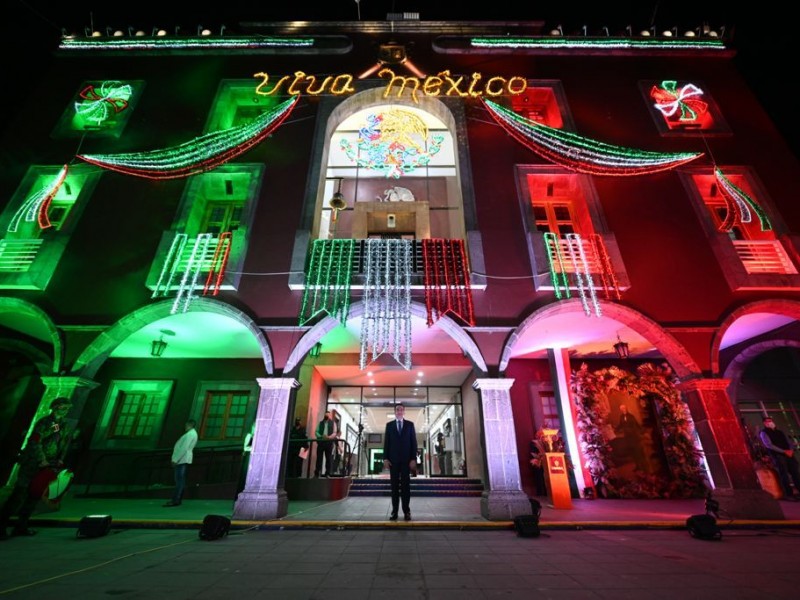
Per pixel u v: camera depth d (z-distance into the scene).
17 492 4.83
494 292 7.68
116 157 9.08
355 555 3.83
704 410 6.73
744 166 9.09
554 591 2.76
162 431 10.13
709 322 7.41
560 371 9.98
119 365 10.80
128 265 7.94
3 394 9.58
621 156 9.25
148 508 6.85
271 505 5.87
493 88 10.41
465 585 2.89
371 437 17.92
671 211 8.61
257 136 9.54
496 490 5.97
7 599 2.54
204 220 9.16
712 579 3.05
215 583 2.92
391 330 8.75
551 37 11.05
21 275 7.59
